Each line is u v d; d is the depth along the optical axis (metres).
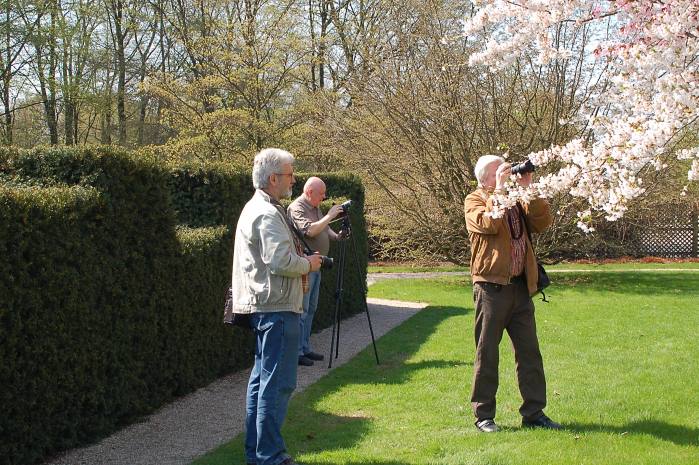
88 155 4.89
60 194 4.37
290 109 18.91
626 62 4.29
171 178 7.24
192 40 19.64
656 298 11.77
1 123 18.48
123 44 21.42
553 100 13.98
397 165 14.33
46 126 19.69
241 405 5.53
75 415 4.46
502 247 4.45
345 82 15.34
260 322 3.81
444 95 13.90
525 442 4.30
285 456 3.82
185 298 5.80
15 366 3.92
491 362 4.58
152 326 5.33
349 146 14.88
